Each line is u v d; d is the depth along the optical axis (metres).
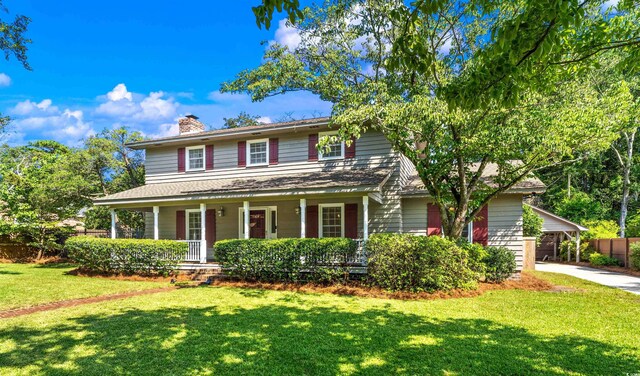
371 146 14.04
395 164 13.58
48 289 10.16
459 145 9.22
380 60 10.47
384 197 13.59
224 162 16.16
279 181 13.60
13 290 9.88
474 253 10.42
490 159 9.77
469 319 6.95
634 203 25.42
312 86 11.16
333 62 11.25
